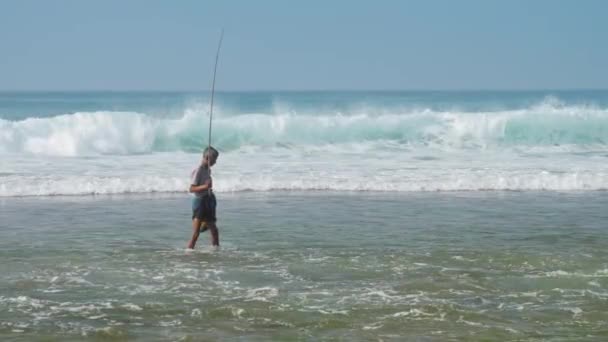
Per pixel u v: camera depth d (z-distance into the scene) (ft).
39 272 29.71
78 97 359.66
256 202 49.62
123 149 77.20
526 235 38.06
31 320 23.16
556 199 51.93
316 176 59.31
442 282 28.14
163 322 23.06
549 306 25.03
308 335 21.83
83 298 25.85
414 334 21.95
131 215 44.19
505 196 53.42
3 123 75.51
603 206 48.70
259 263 31.55
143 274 29.50
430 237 37.42
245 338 21.49
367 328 22.50
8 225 40.47
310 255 33.12
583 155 77.82
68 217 43.29
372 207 47.75
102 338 21.43
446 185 56.75
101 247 34.78
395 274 29.45
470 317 23.66
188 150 79.15
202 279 28.71
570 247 34.94
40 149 74.64
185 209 46.55
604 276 29.27
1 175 57.26
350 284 27.89
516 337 21.72
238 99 275.59
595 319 23.58
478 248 34.63
